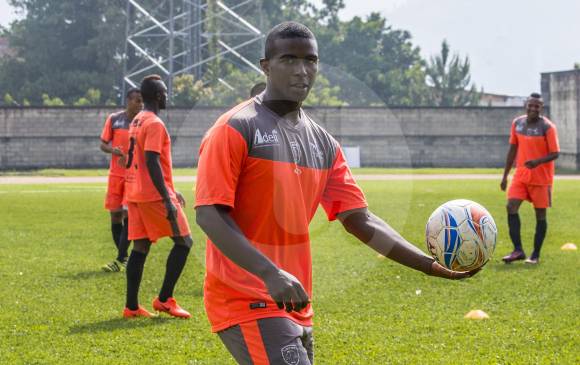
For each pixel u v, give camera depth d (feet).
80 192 82.74
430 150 144.46
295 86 11.45
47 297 27.66
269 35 11.62
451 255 12.92
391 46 245.04
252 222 11.62
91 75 209.87
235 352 11.99
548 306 26.04
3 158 134.00
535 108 35.24
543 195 35.32
